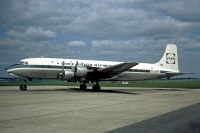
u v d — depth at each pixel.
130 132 10.65
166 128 11.41
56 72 39.03
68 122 13.06
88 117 14.70
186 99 27.30
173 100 26.03
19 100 23.84
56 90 40.19
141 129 11.25
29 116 14.79
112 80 42.66
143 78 45.53
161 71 46.59
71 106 19.84
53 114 15.67
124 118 14.38
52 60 39.28
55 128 11.55
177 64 48.50
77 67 37.00
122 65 37.25
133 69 44.19
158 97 29.84
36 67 38.28
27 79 39.19
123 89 49.22
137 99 26.88
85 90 41.31
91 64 40.88
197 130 10.95
